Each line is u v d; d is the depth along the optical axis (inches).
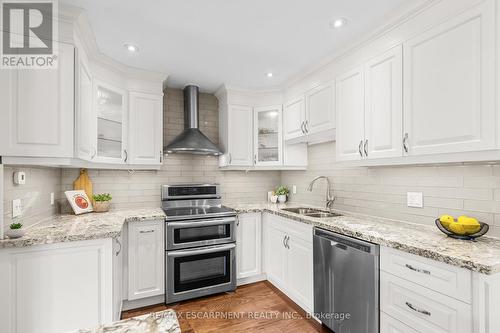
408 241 58.0
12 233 59.7
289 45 85.7
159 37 81.1
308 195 127.0
